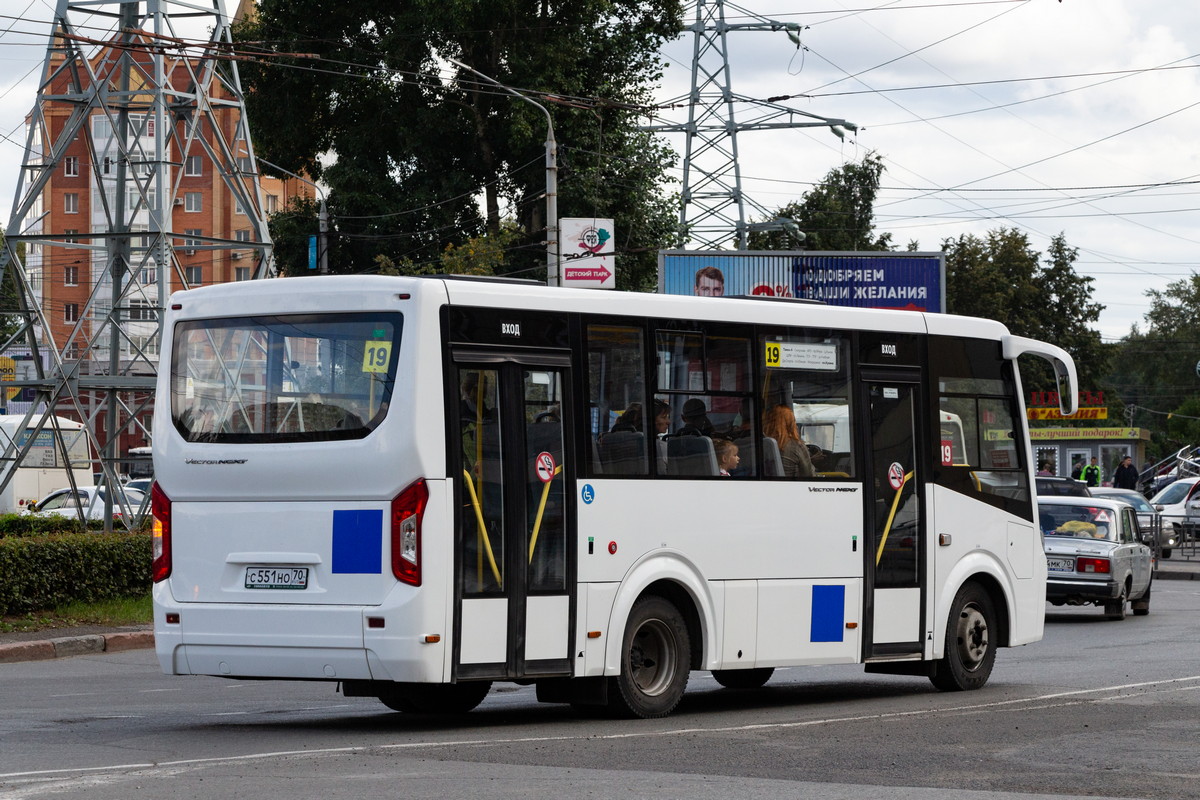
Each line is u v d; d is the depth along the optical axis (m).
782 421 16.38
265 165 62.69
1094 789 10.67
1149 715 15.21
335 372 13.72
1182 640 25.94
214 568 13.96
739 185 63.47
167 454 14.30
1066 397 19.45
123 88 36.75
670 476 15.27
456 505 13.47
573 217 60.75
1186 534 57.94
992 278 104.00
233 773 10.88
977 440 18.61
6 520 37.94
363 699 17.31
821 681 20.06
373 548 13.31
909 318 17.89
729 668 15.70
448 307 13.66
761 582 15.99
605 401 14.80
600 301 14.88
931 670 18.19
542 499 14.19
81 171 116.75
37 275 116.94
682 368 15.52
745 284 64.06
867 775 11.23
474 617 13.54
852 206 112.12
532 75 58.59
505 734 13.53
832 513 16.72
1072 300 106.06
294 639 13.52
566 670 14.28
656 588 15.38
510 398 14.00
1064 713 15.41
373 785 10.34
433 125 59.94
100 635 24.31
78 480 71.31
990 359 18.91
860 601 16.97
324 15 60.91
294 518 13.65
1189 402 156.88
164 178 34.88
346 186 60.94
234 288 14.34
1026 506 19.16
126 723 14.54
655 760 11.87
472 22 58.38
